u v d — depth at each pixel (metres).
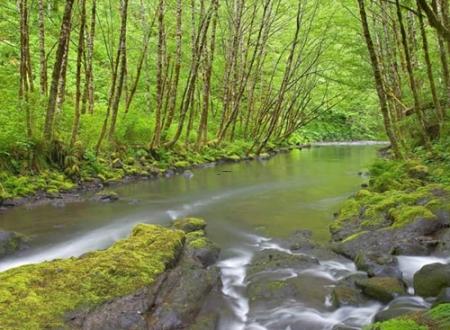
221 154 25.53
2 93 15.34
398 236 8.20
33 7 20.28
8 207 12.29
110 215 11.80
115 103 18.09
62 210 12.24
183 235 8.09
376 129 52.59
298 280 7.11
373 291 6.30
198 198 14.21
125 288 5.87
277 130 36.22
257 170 21.33
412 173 12.22
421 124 14.39
